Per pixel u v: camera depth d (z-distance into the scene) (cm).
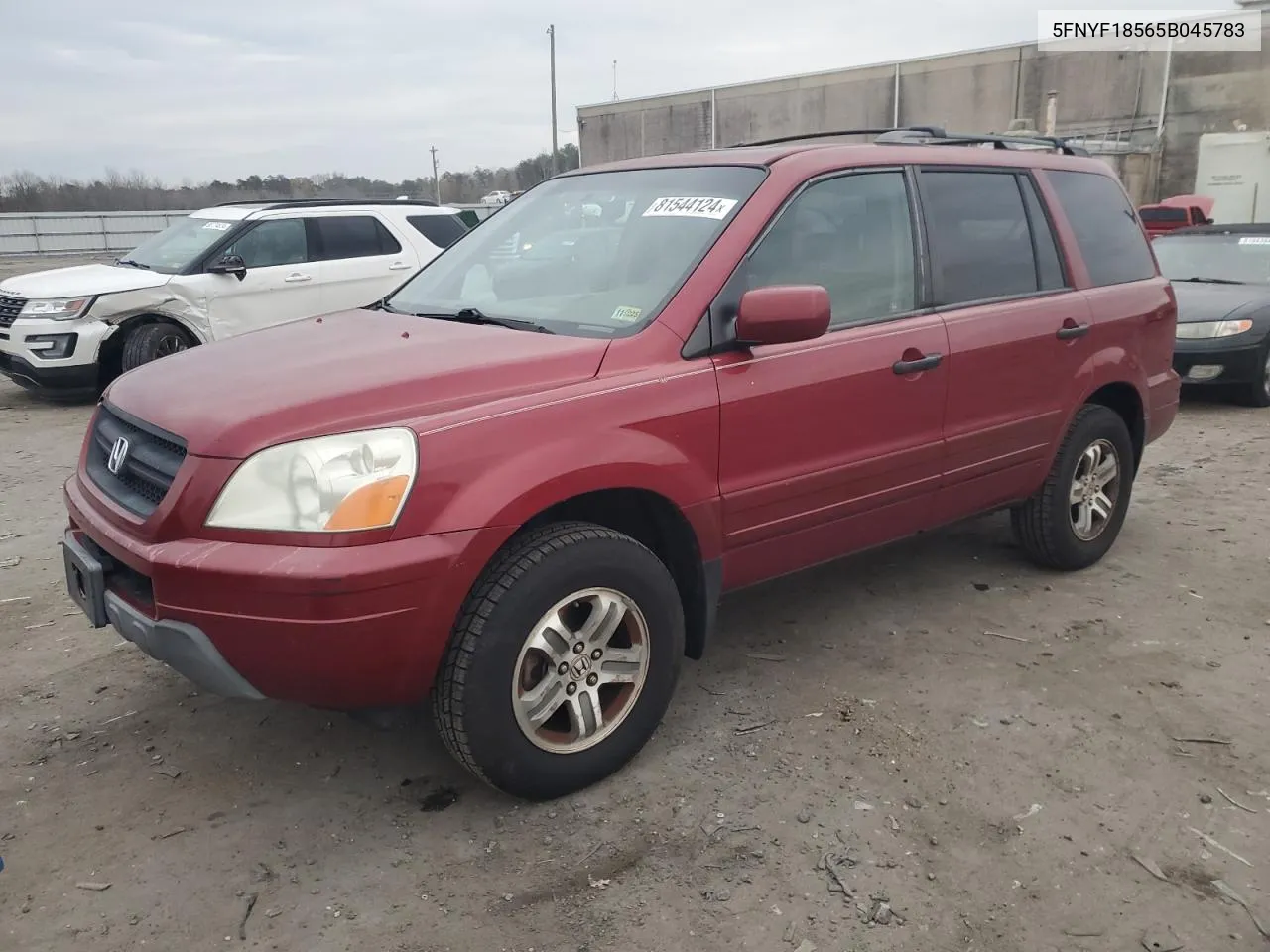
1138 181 3062
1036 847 275
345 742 332
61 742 332
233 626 249
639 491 305
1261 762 316
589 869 267
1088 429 452
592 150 4834
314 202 1052
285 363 302
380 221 1070
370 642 251
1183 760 317
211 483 254
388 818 290
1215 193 2405
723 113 4312
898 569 484
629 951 237
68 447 760
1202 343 858
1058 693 360
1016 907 252
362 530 247
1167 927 245
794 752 322
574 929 245
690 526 312
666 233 345
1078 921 247
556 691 287
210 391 285
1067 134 3369
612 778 307
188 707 354
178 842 279
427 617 257
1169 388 507
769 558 346
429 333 329
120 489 288
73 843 279
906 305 376
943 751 322
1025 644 401
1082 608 437
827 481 348
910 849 274
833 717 344
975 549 512
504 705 274
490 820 288
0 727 341
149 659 390
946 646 399
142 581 282
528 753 283
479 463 264
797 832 281
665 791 300
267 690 259
